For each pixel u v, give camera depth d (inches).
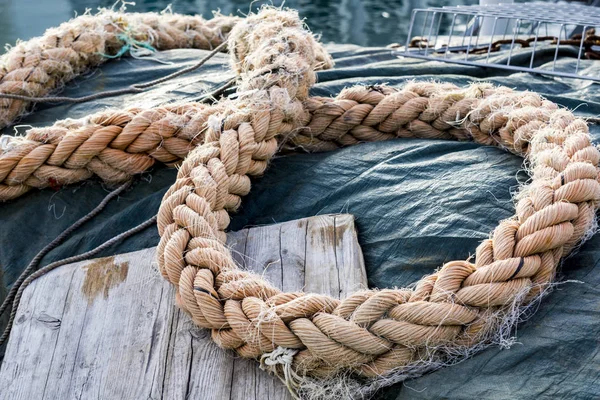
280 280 80.6
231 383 70.6
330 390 68.2
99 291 82.8
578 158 80.8
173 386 71.1
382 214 85.4
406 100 98.0
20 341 78.7
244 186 88.1
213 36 145.6
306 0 291.6
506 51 137.3
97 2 285.4
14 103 112.3
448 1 291.7
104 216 95.0
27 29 250.7
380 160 93.4
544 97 108.7
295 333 67.2
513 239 72.3
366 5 288.0
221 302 71.6
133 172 95.2
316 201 89.9
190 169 86.0
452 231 80.2
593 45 140.3
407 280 78.8
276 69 95.0
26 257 93.9
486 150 93.1
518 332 69.6
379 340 66.8
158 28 141.5
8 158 93.0
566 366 65.6
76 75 125.1
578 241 76.3
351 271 80.2
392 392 69.1
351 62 134.7
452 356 68.9
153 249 87.7
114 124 95.0
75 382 73.4
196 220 78.2
